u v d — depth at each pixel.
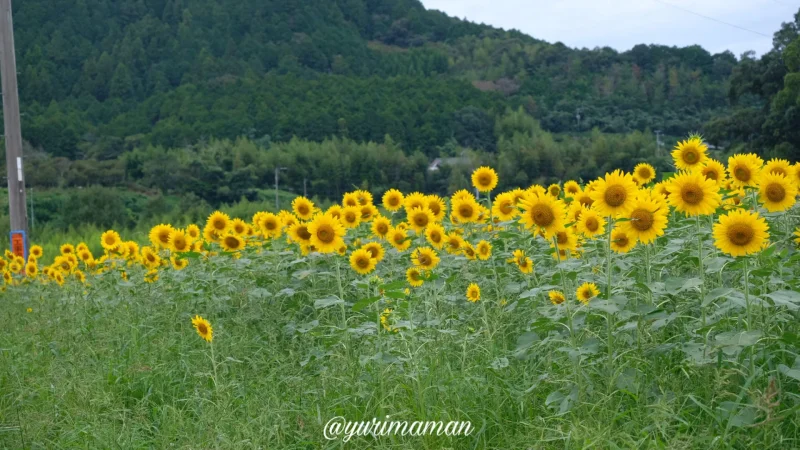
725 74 110.62
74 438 4.70
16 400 5.33
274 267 7.64
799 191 5.72
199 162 72.75
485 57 151.88
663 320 4.30
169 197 69.06
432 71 148.25
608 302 4.21
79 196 50.69
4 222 29.75
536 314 5.66
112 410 4.84
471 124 96.75
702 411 4.05
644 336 4.49
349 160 73.94
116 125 108.50
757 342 3.95
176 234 8.48
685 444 3.49
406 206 7.59
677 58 116.12
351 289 7.10
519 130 94.81
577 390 4.22
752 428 3.71
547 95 116.19
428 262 6.01
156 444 4.64
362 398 4.71
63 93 119.81
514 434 4.28
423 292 6.07
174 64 132.25
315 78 136.12
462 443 4.25
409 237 7.33
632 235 4.46
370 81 118.69
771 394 3.57
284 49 148.25
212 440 4.29
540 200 4.81
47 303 8.63
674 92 104.81
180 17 147.50
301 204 7.61
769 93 38.31
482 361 5.08
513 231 7.02
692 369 4.16
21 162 16.83
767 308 4.48
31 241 21.97
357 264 6.09
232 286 7.35
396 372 4.87
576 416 4.08
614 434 3.82
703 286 4.32
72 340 6.62
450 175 66.44
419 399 4.45
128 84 121.88
